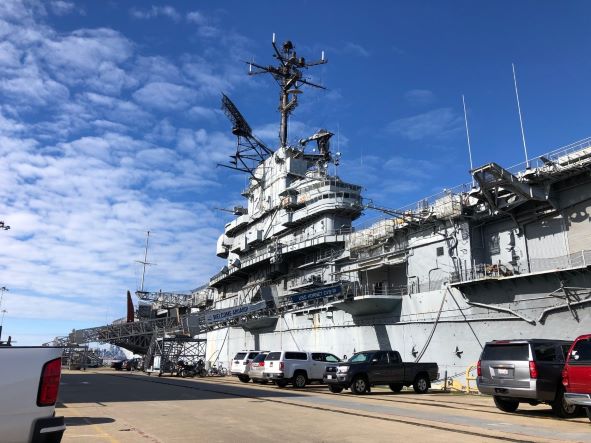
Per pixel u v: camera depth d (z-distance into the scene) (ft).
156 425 39.22
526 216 89.92
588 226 80.33
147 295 265.75
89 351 244.63
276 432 35.47
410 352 102.12
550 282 78.95
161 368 136.46
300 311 140.15
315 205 144.97
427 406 53.93
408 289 108.78
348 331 120.37
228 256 211.00
